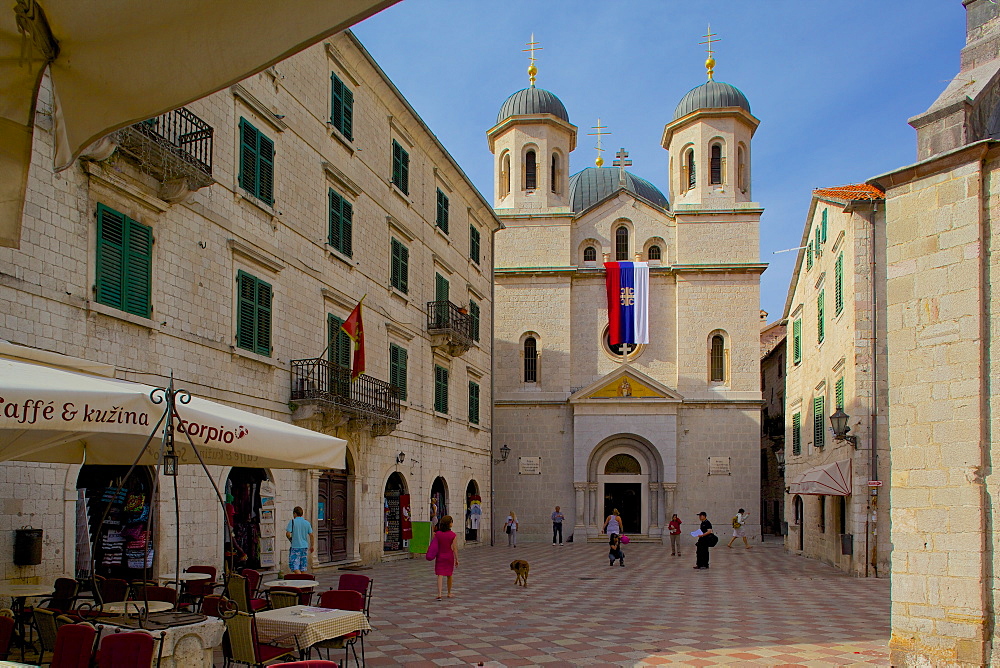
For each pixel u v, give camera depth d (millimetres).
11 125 4074
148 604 9312
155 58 3609
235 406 19125
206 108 18438
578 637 13500
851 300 25156
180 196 16750
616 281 44906
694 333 44281
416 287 31453
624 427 43500
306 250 22828
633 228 46375
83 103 3908
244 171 19828
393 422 26438
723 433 43344
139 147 15258
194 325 17734
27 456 10797
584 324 45812
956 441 11062
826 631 14328
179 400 8266
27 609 10680
